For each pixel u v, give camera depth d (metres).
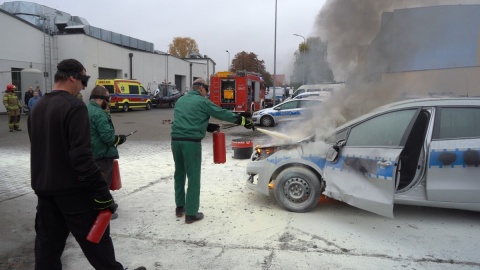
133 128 16.33
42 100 2.56
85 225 2.60
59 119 2.45
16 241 4.12
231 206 5.13
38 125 2.53
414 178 4.20
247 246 3.88
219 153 4.92
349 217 4.64
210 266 3.47
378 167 4.05
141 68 34.69
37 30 25.31
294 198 4.83
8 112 14.08
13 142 11.51
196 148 4.45
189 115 4.44
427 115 4.25
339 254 3.65
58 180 2.49
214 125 5.04
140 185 6.39
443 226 4.32
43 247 2.68
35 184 2.55
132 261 3.59
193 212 4.50
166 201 5.47
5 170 7.58
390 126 4.30
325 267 3.40
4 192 5.99
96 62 28.38
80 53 26.78
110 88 26.36
